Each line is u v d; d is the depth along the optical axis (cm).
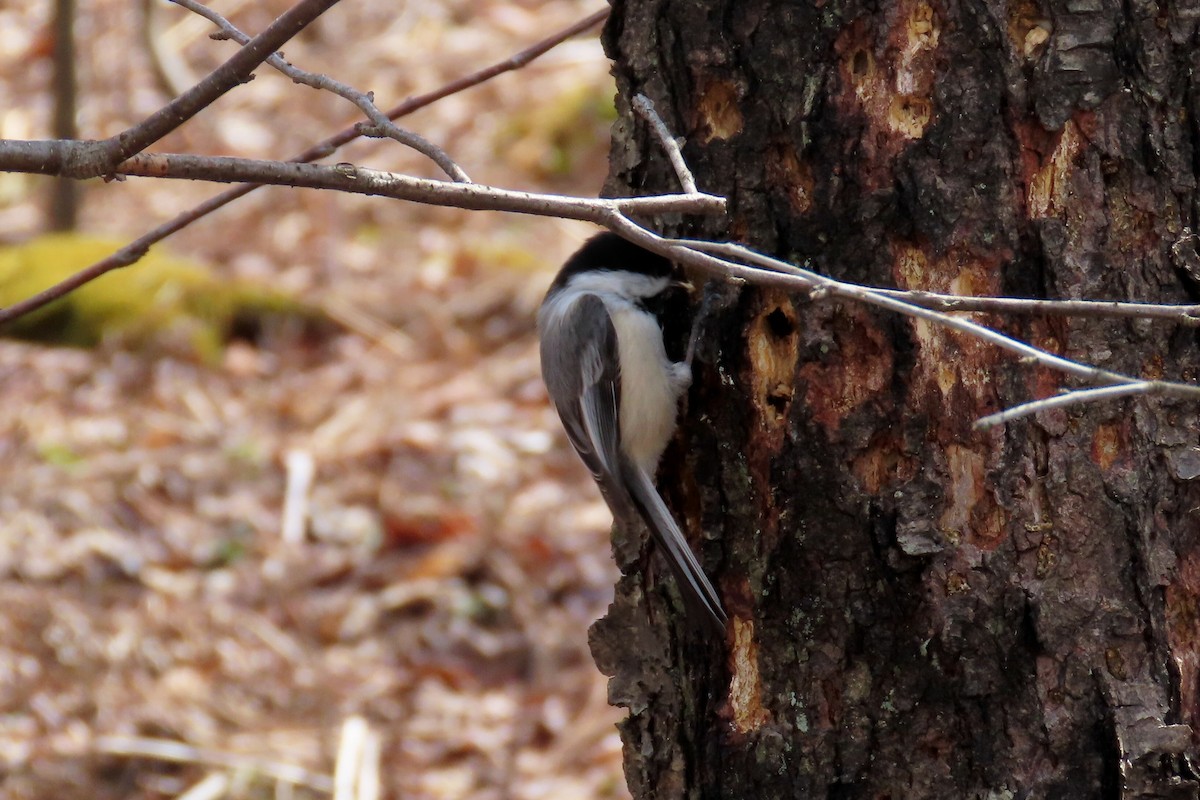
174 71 2411
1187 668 541
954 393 550
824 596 575
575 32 676
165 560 1533
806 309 568
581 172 2328
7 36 2650
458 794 1241
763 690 593
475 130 2402
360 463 1694
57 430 1742
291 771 1243
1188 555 543
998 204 543
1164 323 536
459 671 1397
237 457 1703
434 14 2698
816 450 571
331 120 2430
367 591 1503
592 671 1384
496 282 2047
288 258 2144
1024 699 544
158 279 1972
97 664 1364
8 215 2277
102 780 1226
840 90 562
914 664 560
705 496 616
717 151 591
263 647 1416
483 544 1555
